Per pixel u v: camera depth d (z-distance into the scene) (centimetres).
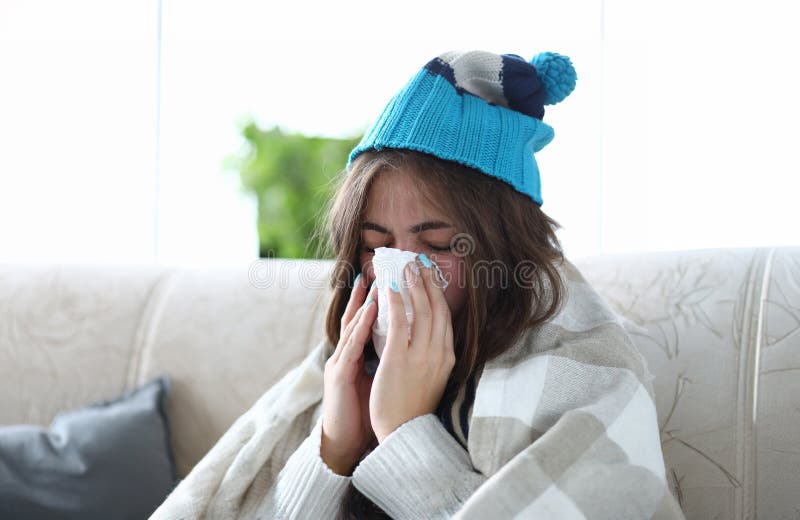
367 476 64
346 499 68
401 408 66
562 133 151
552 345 67
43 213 165
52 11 167
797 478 75
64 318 119
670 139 143
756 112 135
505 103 74
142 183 165
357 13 169
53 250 164
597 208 148
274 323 113
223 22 170
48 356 117
